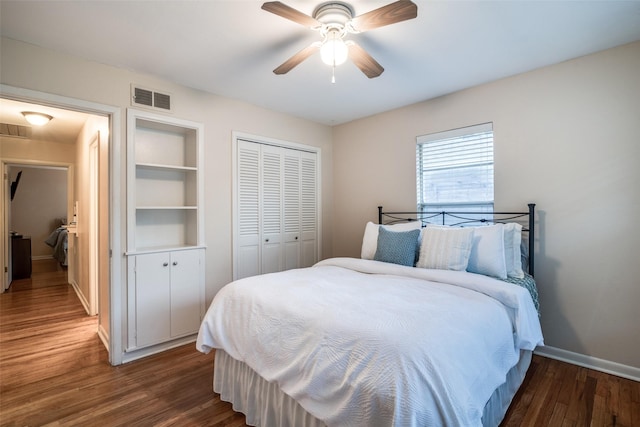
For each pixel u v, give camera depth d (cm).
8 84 202
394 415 105
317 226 403
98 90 238
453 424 104
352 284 208
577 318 239
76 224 451
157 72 257
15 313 363
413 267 254
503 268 227
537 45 218
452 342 127
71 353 262
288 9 152
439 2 171
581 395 199
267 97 314
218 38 208
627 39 212
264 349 161
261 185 344
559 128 246
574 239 240
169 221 302
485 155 290
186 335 281
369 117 378
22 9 174
